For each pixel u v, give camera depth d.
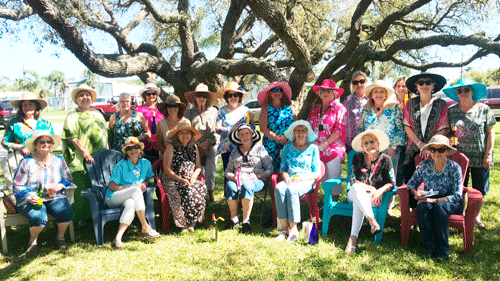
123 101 5.79
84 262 4.37
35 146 4.86
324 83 5.57
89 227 5.60
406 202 4.65
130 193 4.94
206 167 6.71
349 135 5.94
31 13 11.37
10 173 5.09
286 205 5.02
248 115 6.32
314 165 5.26
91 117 5.62
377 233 4.76
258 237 5.03
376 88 5.25
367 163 4.95
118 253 4.62
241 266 4.20
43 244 4.95
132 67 11.61
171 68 13.17
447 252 4.25
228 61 12.04
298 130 5.25
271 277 3.93
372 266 4.12
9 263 4.41
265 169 5.55
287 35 10.19
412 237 4.93
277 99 5.81
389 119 5.32
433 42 11.09
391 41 16.67
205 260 4.37
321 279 3.87
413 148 5.34
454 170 4.50
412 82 5.33
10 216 4.69
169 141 5.77
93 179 5.36
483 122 4.99
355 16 12.75
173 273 4.05
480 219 5.42
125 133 5.85
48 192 4.72
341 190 5.74
